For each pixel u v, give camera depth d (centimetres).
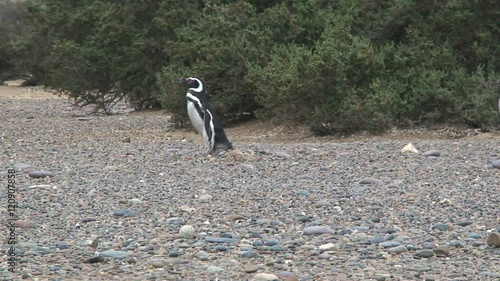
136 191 3531
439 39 6356
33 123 7944
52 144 5734
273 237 2627
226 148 4738
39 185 3675
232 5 6750
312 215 2989
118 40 8356
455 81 6056
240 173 4088
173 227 2780
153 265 2242
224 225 2822
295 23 6694
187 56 6719
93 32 8869
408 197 3341
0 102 11719
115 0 8775
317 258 2344
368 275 2141
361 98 6009
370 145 5262
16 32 17525
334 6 7038
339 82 5966
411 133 5931
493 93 5916
